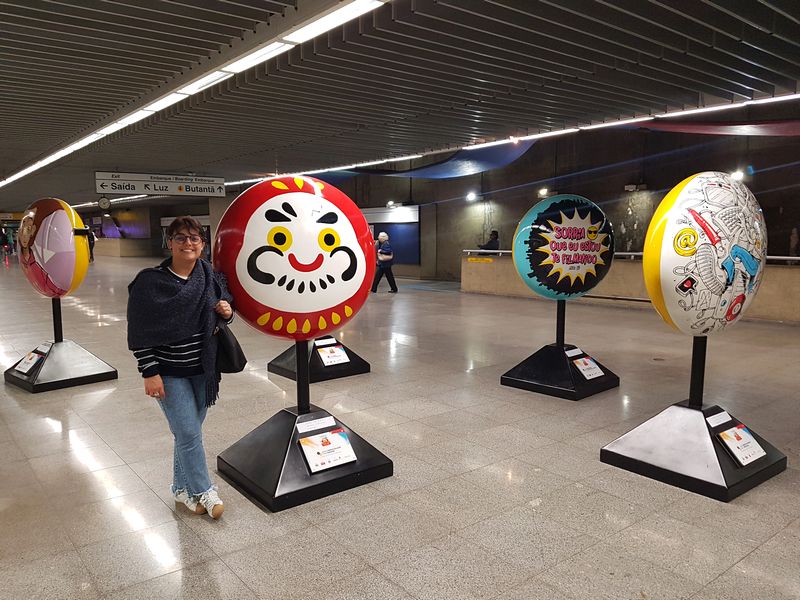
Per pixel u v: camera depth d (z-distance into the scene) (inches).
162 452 155.0
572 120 376.5
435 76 266.7
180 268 110.7
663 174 501.0
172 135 410.9
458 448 157.0
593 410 187.9
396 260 767.7
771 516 119.3
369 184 804.6
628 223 529.0
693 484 129.7
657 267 127.3
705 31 218.2
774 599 92.9
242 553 107.2
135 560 105.2
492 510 122.8
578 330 333.4
